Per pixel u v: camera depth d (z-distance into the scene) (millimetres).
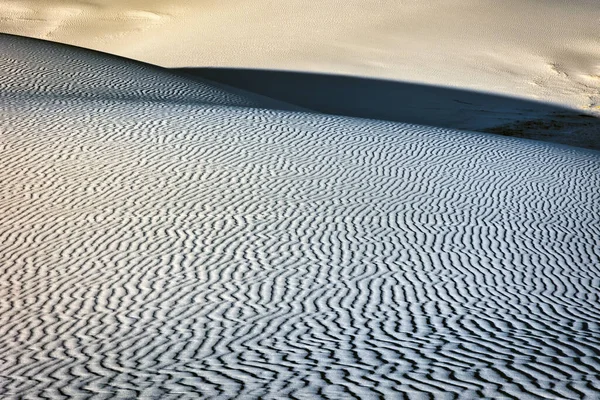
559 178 14891
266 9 39219
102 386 5910
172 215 11562
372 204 12469
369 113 26172
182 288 8984
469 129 24578
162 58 33969
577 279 9516
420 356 6434
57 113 16781
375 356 6461
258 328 7555
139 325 7789
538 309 8227
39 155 13875
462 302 8477
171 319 7957
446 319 7801
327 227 11320
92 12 41000
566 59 32625
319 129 17062
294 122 17516
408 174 14312
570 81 30234
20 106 17266
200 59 33375
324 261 9969
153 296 8734
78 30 38938
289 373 6012
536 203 13109
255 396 5461
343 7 38625
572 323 7660
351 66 31641
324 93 28453
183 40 36344
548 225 11922
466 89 29062
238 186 12961
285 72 31031
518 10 38219
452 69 31312
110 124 16062
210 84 25734
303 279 9297
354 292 8820
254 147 15219
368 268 9734
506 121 25484
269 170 13898
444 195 13219
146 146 14758
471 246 10758
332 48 33781
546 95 28578
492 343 6852
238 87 29219
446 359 6309
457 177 14391
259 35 35969
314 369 6102
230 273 9492
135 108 17750
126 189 12531
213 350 6840
